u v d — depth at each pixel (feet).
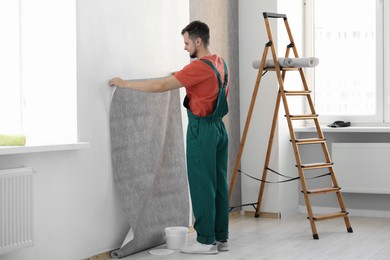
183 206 17.03
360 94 21.44
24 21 14.20
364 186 20.61
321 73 22.00
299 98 21.94
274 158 20.84
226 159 15.66
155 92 14.98
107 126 15.05
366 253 15.28
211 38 19.95
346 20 21.57
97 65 14.67
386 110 20.95
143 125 15.83
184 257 15.03
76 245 14.24
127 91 15.42
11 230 12.23
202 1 19.51
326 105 21.98
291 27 21.34
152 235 15.87
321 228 18.74
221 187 15.56
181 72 14.85
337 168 20.99
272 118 20.89
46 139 14.39
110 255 15.15
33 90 14.34
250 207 21.29
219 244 15.72
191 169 15.20
